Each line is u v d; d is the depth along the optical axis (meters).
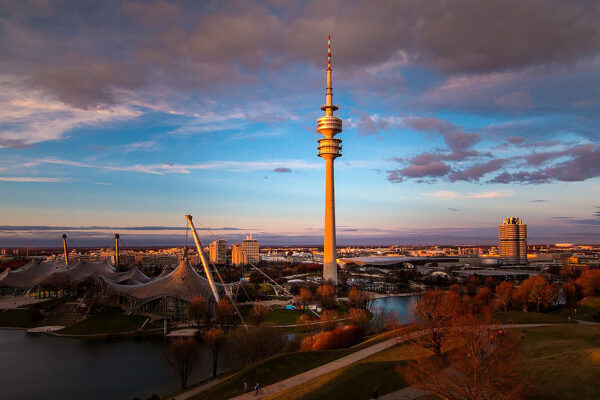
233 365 129.12
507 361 63.28
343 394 69.06
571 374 66.38
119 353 148.50
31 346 160.25
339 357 99.62
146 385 115.50
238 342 122.38
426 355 86.56
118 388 113.50
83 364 135.75
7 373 127.00
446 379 62.38
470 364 59.88
